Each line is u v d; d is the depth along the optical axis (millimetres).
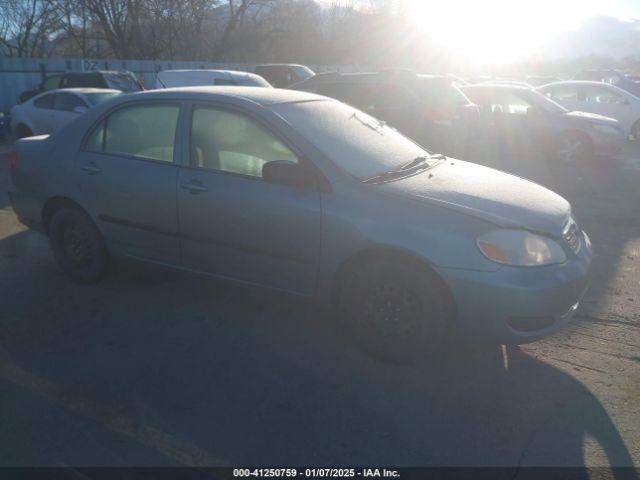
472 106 10727
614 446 3145
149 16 31906
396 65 42281
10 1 31078
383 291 3885
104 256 5145
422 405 3506
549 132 12180
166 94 4742
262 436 3211
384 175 4199
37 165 5258
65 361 3994
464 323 3717
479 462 3021
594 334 4453
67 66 23578
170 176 4547
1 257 6078
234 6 34656
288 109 4480
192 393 3617
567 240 3898
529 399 3576
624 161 12633
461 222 3697
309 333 4395
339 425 3311
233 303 4918
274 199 4113
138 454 3064
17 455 3051
